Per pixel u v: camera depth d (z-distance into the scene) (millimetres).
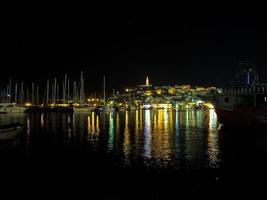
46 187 23109
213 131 61125
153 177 25156
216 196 19391
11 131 48250
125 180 24516
